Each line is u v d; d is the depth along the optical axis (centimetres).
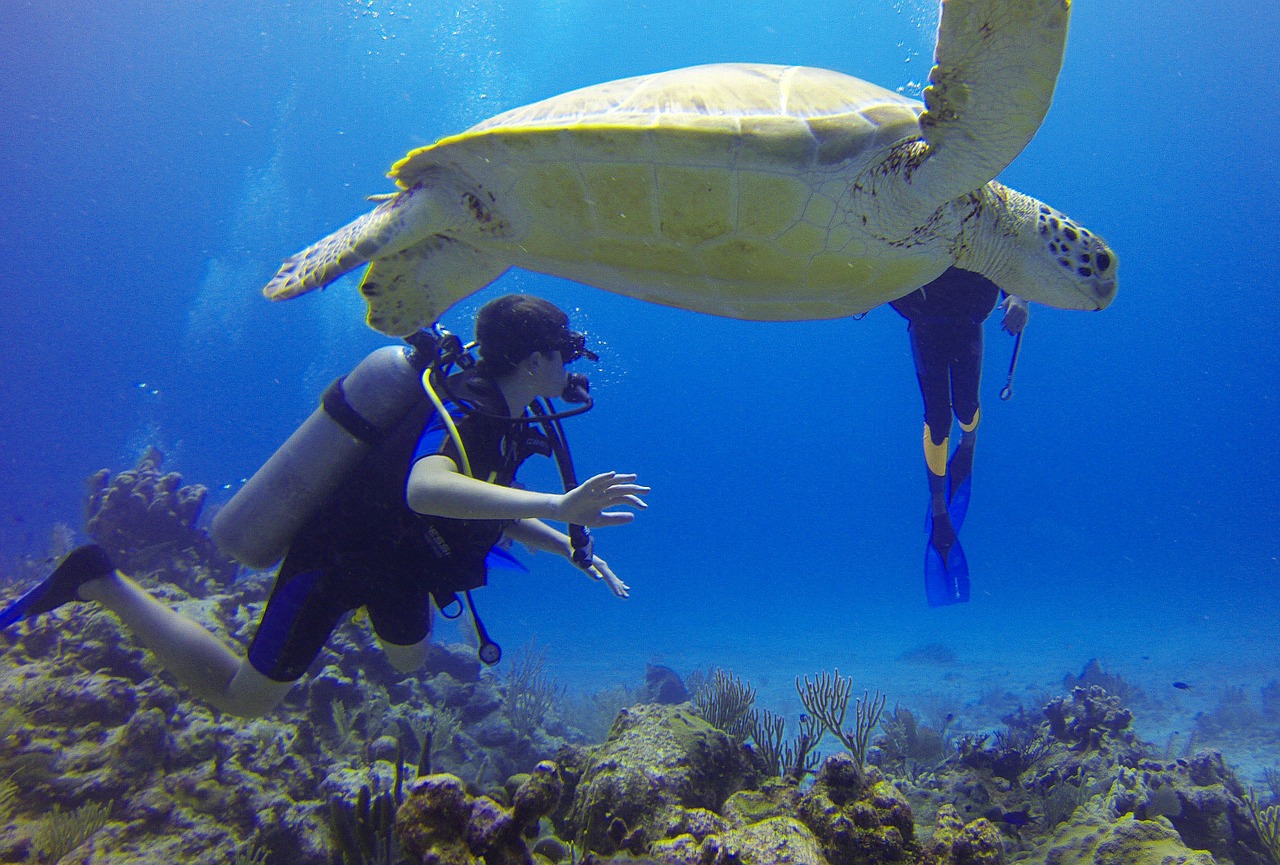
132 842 347
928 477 530
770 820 233
